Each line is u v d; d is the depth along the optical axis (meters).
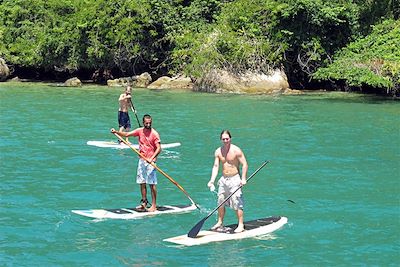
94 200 20.61
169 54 62.41
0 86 59.97
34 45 66.50
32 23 68.38
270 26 57.19
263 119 38.69
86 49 63.88
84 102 47.19
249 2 59.00
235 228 17.47
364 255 15.77
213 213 18.80
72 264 14.87
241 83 54.94
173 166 25.72
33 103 46.28
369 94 54.31
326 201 20.67
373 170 25.19
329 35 58.16
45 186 22.31
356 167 25.69
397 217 19.00
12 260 15.10
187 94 52.97
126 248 15.98
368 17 59.38
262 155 27.88
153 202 19.28
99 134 33.28
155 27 62.69
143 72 64.94
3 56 67.94
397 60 52.56
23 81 66.31
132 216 18.66
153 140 19.30
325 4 57.47
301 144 30.56
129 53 62.38
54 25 66.00
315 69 57.72
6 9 70.00
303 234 17.28
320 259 15.43
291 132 34.03
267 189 22.14
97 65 63.97
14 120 37.72
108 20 61.88
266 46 56.12
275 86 55.16
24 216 18.69
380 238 17.06
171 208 19.53
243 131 34.19
